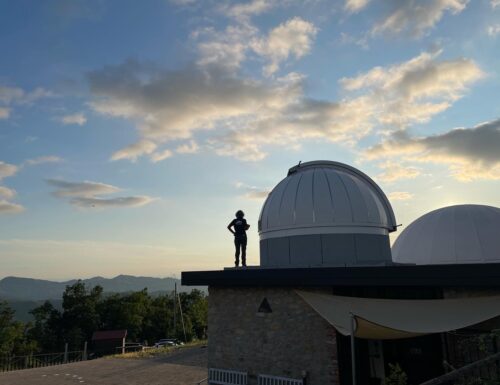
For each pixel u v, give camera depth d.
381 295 11.03
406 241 17.14
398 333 8.77
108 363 19.95
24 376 16.83
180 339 65.50
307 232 12.86
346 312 9.69
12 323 61.50
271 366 11.30
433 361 10.42
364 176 15.19
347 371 10.56
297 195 13.37
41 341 59.66
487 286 8.48
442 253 15.19
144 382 15.36
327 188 13.22
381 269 9.52
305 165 15.38
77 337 58.69
